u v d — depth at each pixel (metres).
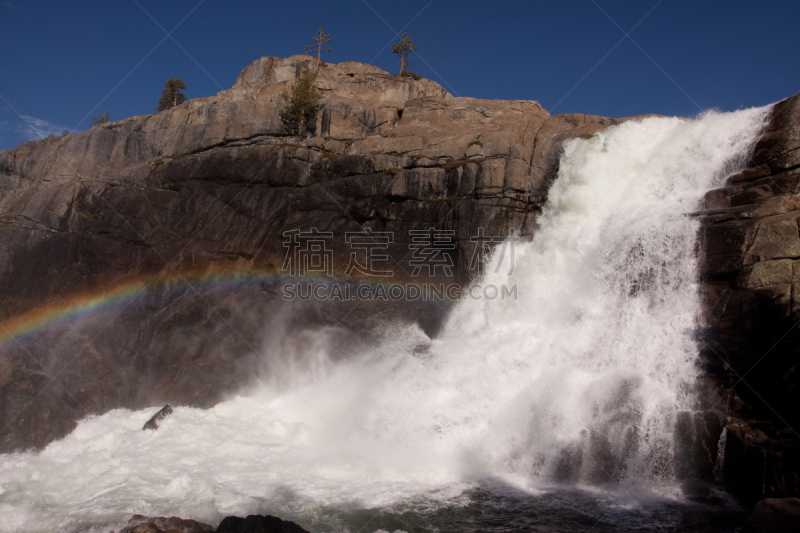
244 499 15.85
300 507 15.30
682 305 18.16
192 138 39.03
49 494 17.19
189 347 29.66
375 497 16.00
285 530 12.69
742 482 14.46
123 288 32.31
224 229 32.78
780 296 15.47
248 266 32.12
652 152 24.25
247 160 33.47
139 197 34.94
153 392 28.22
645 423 16.38
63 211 35.69
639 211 21.59
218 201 33.47
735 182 20.50
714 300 17.22
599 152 26.11
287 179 32.53
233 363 28.67
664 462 15.80
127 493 16.55
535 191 28.17
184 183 34.72
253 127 37.16
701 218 18.84
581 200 25.56
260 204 32.72
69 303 33.25
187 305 30.59
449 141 31.44
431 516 14.63
